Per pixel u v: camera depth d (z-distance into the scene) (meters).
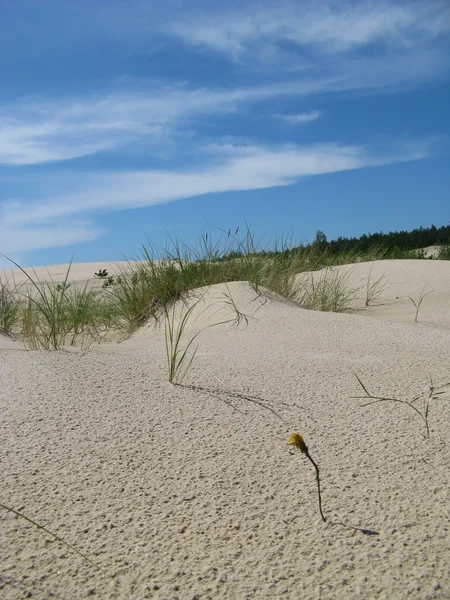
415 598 1.27
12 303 5.06
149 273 5.51
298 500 1.66
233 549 1.44
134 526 1.51
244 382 2.66
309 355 3.22
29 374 2.54
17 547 1.40
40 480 1.69
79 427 2.04
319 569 1.37
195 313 4.67
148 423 2.12
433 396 2.45
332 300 6.09
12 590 1.26
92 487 1.67
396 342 3.53
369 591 1.30
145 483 1.72
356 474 1.80
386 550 1.44
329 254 9.62
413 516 1.58
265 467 1.84
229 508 1.61
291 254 7.20
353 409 2.32
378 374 2.79
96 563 1.37
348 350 3.34
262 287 5.31
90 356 2.96
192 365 2.95
